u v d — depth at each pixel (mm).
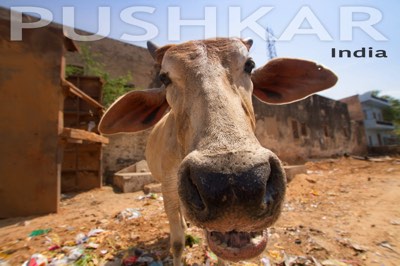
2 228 1132
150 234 981
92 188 2148
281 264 739
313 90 753
